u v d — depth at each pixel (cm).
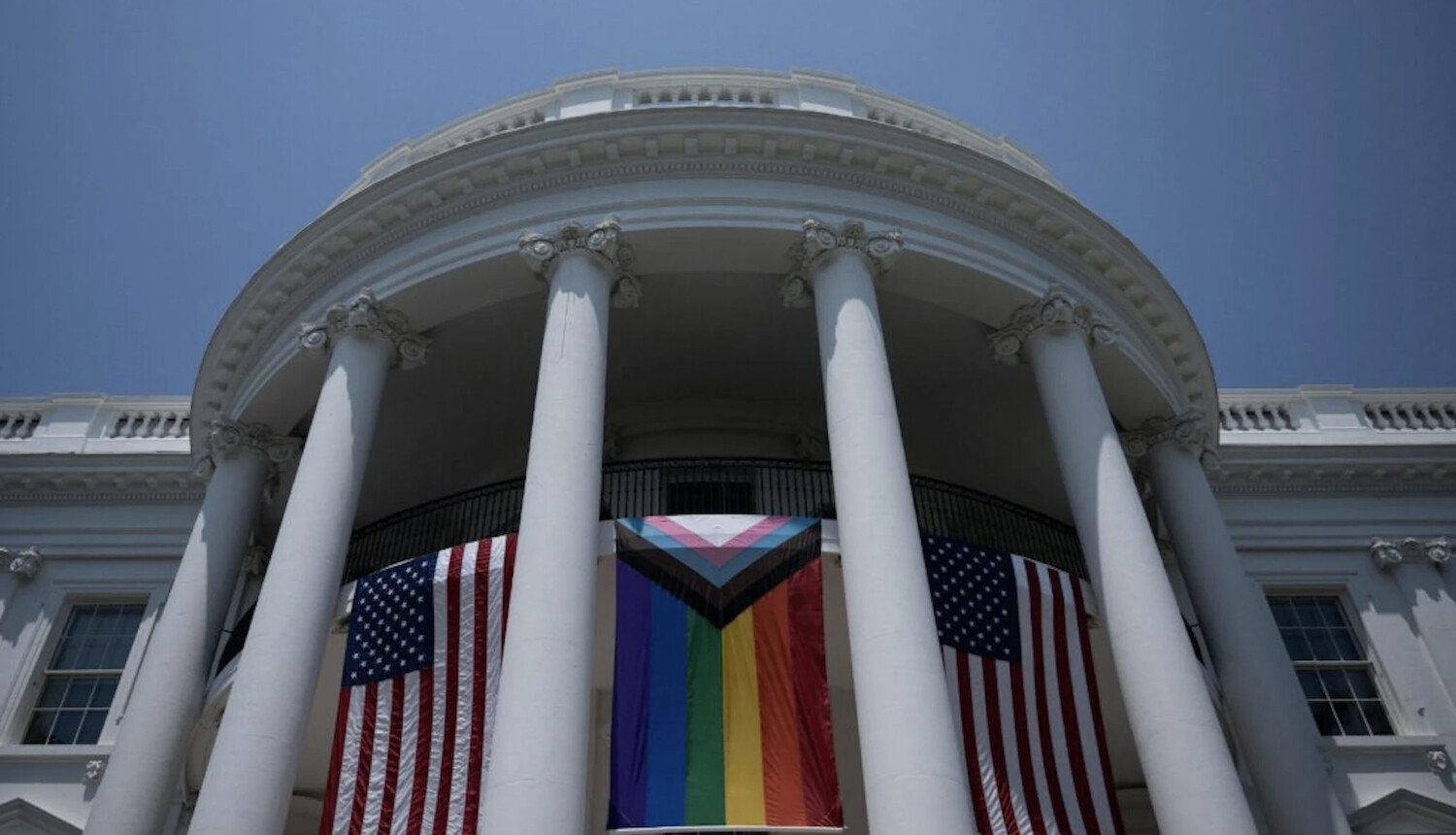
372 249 1614
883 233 1474
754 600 1260
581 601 1112
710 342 1742
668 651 1218
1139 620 1249
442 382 1755
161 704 1423
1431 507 2073
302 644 1217
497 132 1752
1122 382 1652
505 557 1325
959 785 997
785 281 1489
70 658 1906
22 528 2017
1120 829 1211
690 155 1534
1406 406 2253
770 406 1870
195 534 1602
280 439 1691
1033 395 1792
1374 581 1983
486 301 1548
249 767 1120
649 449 1823
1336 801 1372
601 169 1534
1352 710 1853
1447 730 1781
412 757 1215
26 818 1677
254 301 1678
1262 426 2205
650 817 1099
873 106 1748
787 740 1160
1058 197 1608
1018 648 1311
